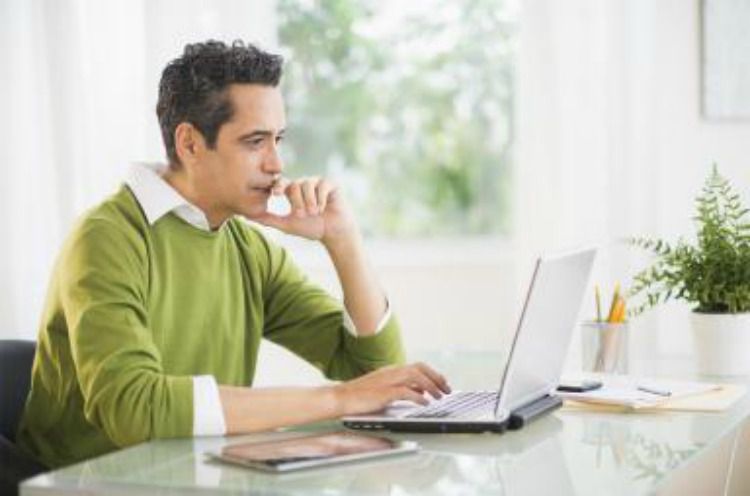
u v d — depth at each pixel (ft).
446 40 14.99
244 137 7.44
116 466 5.80
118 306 6.96
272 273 8.69
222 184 7.59
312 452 5.83
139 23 12.88
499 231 14.97
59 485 5.50
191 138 7.53
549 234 12.57
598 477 5.53
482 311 14.03
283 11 14.75
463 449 6.14
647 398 7.35
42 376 7.93
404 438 6.43
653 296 9.27
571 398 7.41
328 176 15.11
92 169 12.93
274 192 7.65
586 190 12.44
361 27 15.01
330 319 8.57
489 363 9.00
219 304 8.08
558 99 12.48
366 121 15.11
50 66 12.81
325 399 6.71
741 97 12.39
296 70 14.90
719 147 12.48
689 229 12.53
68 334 7.71
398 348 8.45
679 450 6.12
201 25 12.80
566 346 7.41
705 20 12.41
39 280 13.12
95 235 7.25
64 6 12.77
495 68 14.88
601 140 12.39
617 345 8.58
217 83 7.39
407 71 15.08
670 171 12.59
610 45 12.32
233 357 8.27
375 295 8.34
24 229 13.07
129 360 6.71
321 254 13.75
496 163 14.97
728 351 8.71
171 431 6.48
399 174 15.19
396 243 14.87
